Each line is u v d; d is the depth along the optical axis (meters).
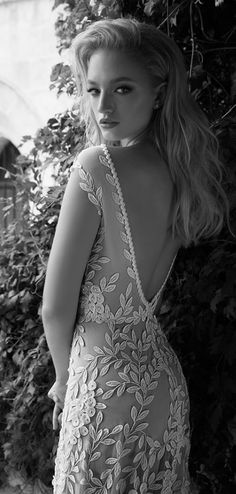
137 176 1.69
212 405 2.40
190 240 1.85
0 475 3.28
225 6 2.51
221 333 2.40
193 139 1.78
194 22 2.54
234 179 2.21
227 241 2.30
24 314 3.11
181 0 2.46
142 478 1.63
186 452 1.80
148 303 1.74
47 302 1.68
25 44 4.80
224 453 2.46
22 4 4.75
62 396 1.80
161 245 1.76
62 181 2.91
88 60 1.76
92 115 1.90
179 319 2.49
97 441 1.61
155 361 1.70
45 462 3.04
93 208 1.65
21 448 3.11
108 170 1.66
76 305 1.69
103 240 1.67
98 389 1.63
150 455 1.64
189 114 1.79
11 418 3.06
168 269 1.84
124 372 1.64
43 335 2.99
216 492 2.52
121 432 1.61
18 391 3.09
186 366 2.50
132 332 1.69
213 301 2.26
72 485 1.63
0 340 3.15
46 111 4.79
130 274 1.68
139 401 1.63
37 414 3.03
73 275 1.65
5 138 5.46
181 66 1.79
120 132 1.75
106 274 1.67
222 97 2.53
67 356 1.75
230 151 2.28
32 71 4.80
